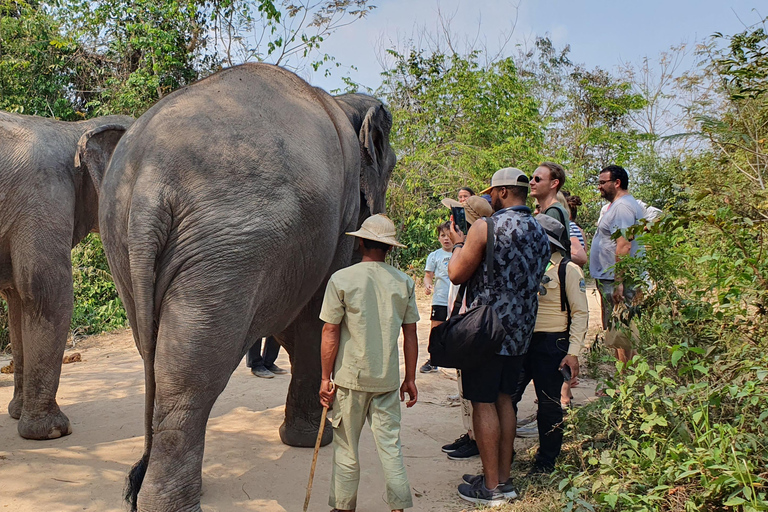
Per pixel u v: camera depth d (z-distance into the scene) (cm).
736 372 322
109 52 1283
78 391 554
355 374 296
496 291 327
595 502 288
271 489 352
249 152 289
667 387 339
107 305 905
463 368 326
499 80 1520
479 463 392
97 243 983
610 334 417
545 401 362
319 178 316
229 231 279
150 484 273
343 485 303
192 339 275
